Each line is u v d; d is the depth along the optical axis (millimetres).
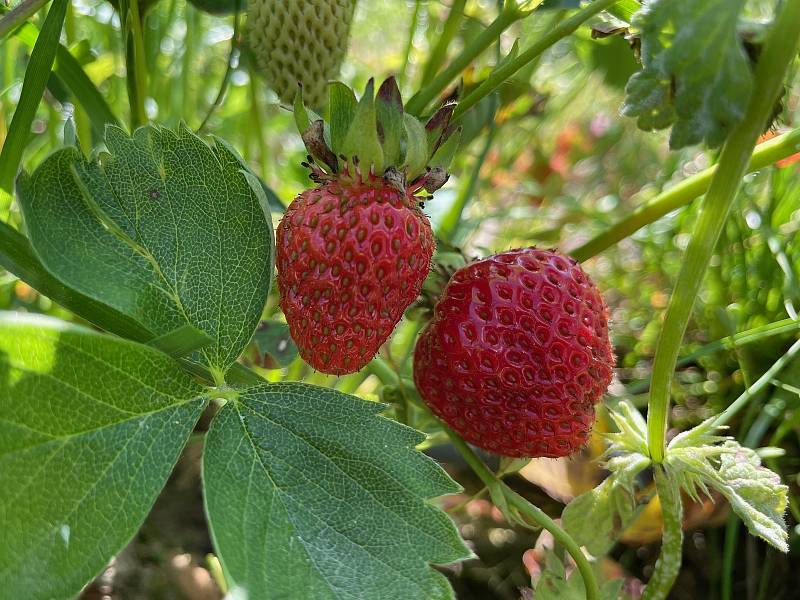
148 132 96
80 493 78
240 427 89
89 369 81
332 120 108
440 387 128
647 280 222
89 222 91
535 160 302
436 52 196
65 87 175
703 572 170
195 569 157
